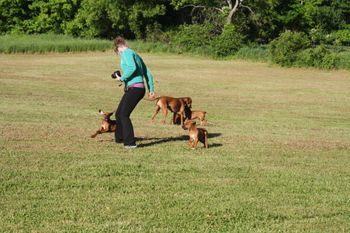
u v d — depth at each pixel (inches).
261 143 466.6
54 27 2463.1
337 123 655.8
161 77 1192.8
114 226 249.0
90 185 309.9
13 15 2469.2
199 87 1026.7
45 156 374.0
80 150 399.2
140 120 590.2
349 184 339.6
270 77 1284.4
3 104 674.2
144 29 2292.1
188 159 385.4
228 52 1843.0
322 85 1145.4
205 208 277.9
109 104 729.6
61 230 241.9
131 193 299.0
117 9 2198.6
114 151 401.4
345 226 261.6
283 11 2381.9
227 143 458.3
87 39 2223.2
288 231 252.8
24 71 1213.1
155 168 354.3
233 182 329.7
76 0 2390.5
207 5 2202.3
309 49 1558.8
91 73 1215.6
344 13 2485.2
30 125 504.1
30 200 280.7
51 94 821.2
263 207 283.9
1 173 326.3
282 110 760.3
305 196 308.2
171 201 286.7
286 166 380.8
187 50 1941.4
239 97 898.1
